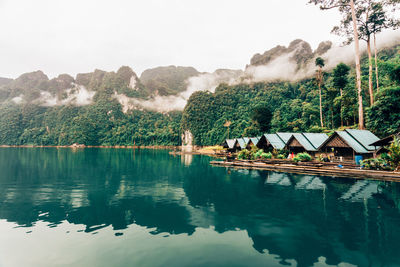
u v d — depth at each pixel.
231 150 60.34
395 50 124.00
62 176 26.61
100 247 8.30
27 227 10.37
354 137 28.33
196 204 13.66
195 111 169.75
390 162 20.84
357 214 11.17
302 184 18.61
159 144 182.62
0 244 8.64
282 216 11.16
